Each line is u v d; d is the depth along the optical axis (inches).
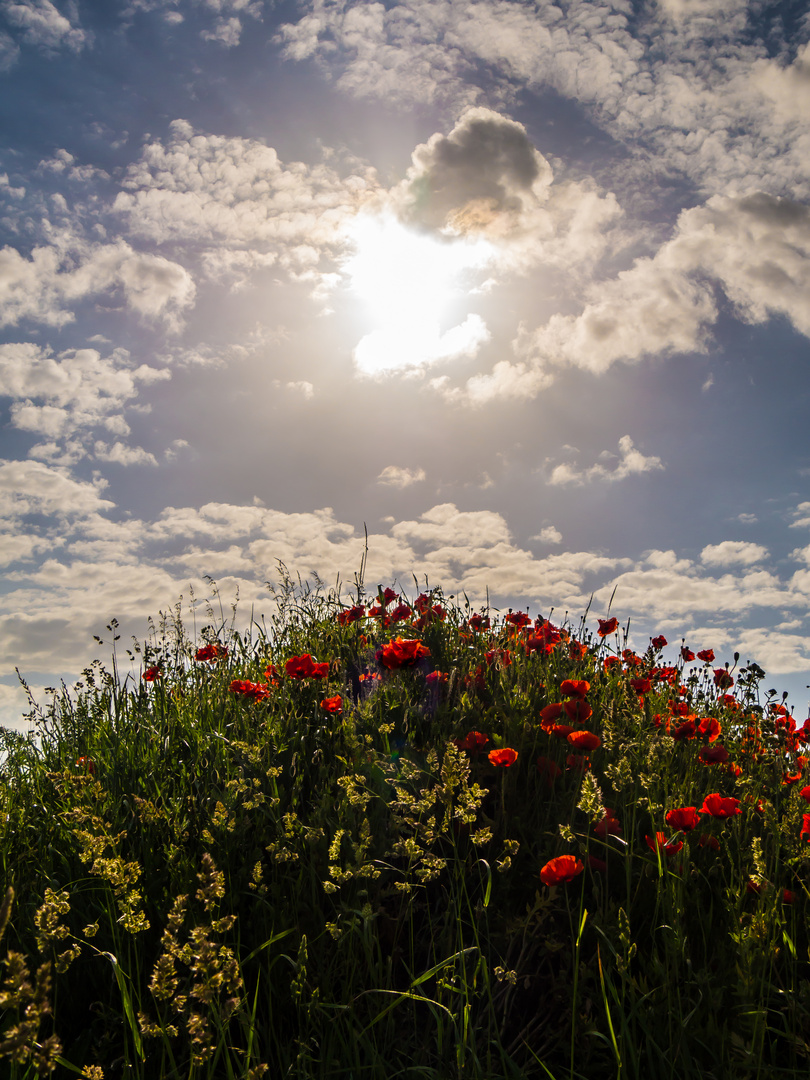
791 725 158.6
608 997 80.0
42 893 95.9
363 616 198.4
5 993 48.4
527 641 181.8
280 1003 82.3
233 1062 75.2
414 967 89.6
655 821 104.1
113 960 66.6
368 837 86.4
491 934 89.2
